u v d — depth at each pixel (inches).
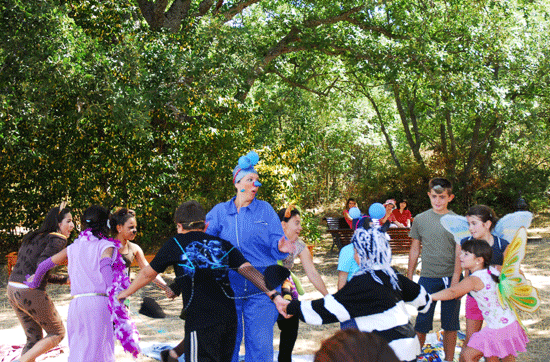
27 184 420.5
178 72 377.1
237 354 151.3
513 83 598.9
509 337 152.9
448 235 182.1
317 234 458.0
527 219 168.6
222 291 137.3
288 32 593.3
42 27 344.2
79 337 152.9
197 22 434.9
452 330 182.7
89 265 156.2
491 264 169.6
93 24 410.3
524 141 773.3
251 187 162.4
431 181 187.9
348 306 118.2
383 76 586.6
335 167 895.1
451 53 551.2
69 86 339.6
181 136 418.0
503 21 587.2
